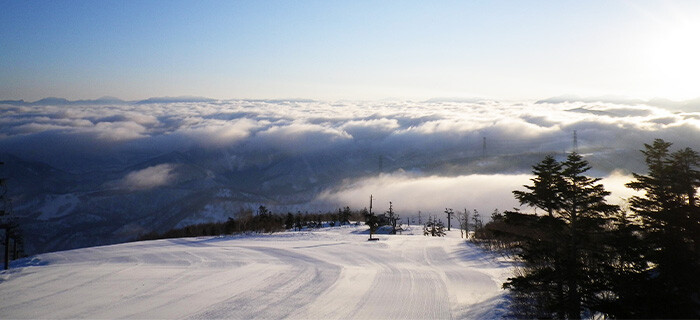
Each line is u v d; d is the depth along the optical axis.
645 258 18.80
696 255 18.06
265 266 42.19
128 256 51.09
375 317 23.47
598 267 21.11
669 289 17.91
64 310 25.78
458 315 23.75
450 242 66.31
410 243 64.94
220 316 23.86
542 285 22.20
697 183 18.95
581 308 20.83
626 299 18.34
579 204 20.47
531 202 22.36
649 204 19.56
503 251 47.31
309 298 28.03
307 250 55.78
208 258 48.25
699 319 17.08
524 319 22.42
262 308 25.50
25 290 31.75
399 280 34.38
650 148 20.34
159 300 27.86
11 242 61.09
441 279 34.69
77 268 42.28
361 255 51.09
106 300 28.08
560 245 21.41
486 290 30.06
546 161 22.59
